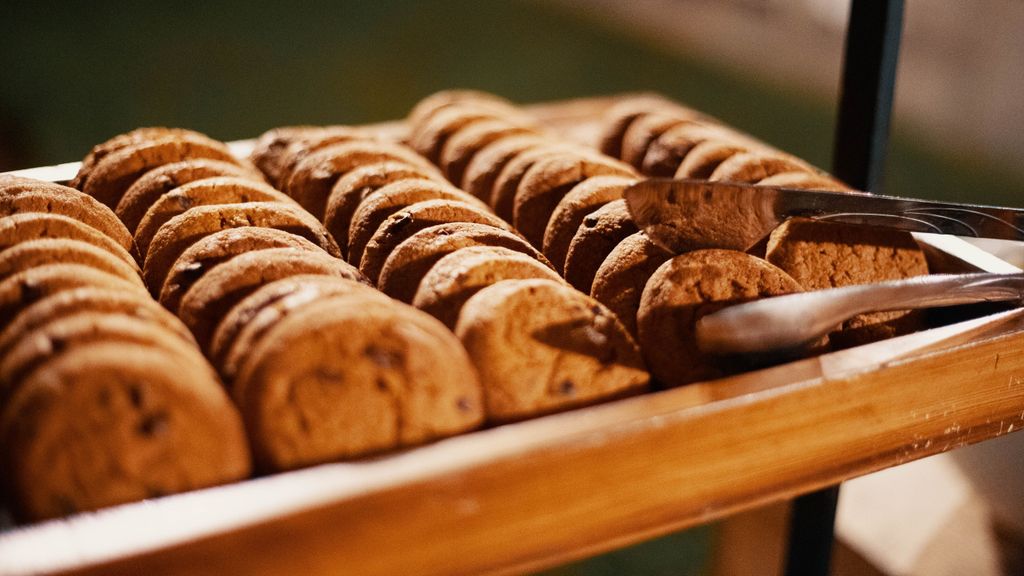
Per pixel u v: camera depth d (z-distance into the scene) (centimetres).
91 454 46
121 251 57
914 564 73
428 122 79
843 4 194
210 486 47
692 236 57
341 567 45
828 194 57
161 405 47
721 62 230
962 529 74
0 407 47
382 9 276
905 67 170
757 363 53
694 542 100
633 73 225
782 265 59
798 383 50
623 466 48
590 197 63
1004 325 55
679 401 49
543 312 53
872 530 76
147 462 46
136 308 51
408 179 65
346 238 64
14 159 168
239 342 51
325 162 68
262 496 44
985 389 55
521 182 68
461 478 46
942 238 64
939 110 164
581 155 68
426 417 49
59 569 42
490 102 85
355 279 56
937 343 53
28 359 47
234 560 44
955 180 150
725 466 50
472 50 244
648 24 261
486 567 47
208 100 204
